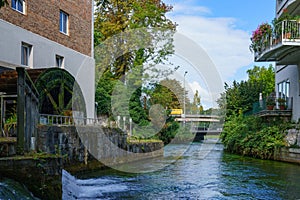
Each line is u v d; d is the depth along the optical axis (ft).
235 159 56.49
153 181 34.73
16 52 38.91
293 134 53.21
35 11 42.88
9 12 38.04
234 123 78.28
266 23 59.41
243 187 31.86
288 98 64.54
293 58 58.49
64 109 44.73
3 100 36.81
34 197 17.34
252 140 60.95
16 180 17.42
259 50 59.41
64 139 33.73
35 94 25.71
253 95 98.53
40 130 29.01
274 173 40.27
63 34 49.32
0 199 14.88
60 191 19.04
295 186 32.32
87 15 55.83
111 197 27.20
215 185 32.81
